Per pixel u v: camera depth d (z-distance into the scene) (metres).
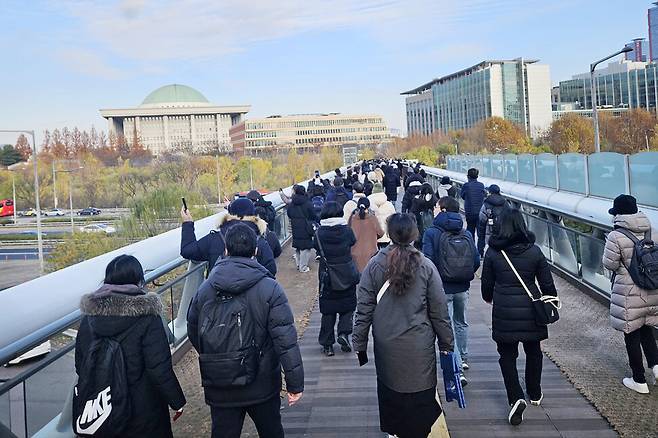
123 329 3.22
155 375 3.28
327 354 6.76
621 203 5.11
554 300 4.74
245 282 3.48
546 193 12.99
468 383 5.73
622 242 5.05
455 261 5.62
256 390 3.51
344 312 6.73
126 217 44.62
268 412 3.62
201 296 3.54
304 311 8.83
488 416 4.96
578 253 9.32
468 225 12.24
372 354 6.77
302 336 7.61
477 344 6.96
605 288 8.28
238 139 152.75
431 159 81.62
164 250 6.84
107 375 3.15
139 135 190.38
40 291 4.45
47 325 4.15
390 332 3.92
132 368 3.23
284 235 15.70
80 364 3.26
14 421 3.77
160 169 67.12
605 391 5.29
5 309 3.96
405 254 3.91
